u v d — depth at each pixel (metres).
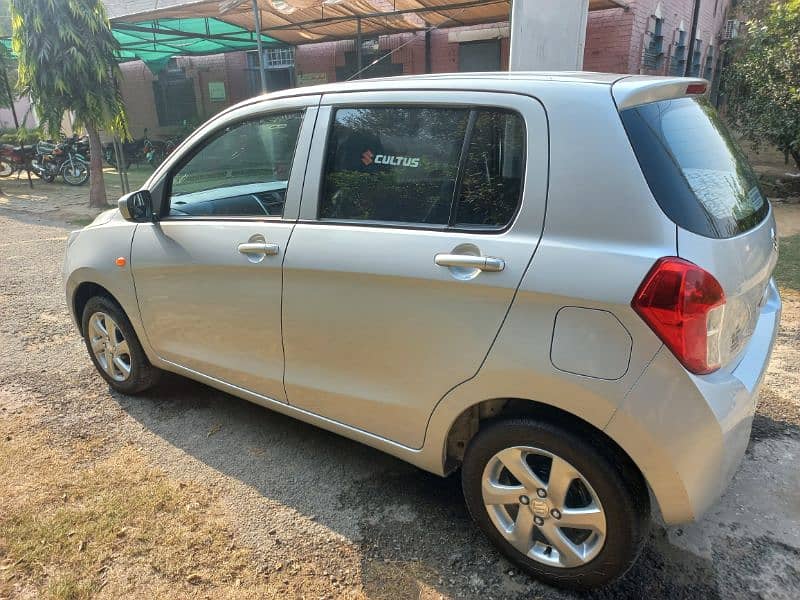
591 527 2.04
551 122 2.01
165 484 2.86
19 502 2.72
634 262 1.81
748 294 2.07
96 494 2.78
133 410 3.59
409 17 11.58
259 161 2.82
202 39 13.15
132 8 15.59
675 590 2.20
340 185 2.53
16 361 4.30
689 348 1.78
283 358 2.76
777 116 8.84
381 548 2.45
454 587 2.24
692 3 14.09
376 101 2.46
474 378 2.13
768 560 2.33
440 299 2.16
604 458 1.95
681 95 2.30
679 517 1.93
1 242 8.12
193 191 3.08
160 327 3.28
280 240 2.63
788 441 3.09
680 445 1.81
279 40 13.76
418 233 2.25
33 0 9.15
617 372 1.83
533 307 1.96
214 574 2.31
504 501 2.23
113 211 3.70
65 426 3.40
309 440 3.26
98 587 2.25
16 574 2.31
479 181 2.16
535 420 2.07
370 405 2.50
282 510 2.68
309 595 2.21
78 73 9.78
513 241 2.02
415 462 2.47
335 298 2.47
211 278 2.92
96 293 3.78
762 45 9.05
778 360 3.96
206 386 3.92
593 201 1.91
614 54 10.44
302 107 2.69
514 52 5.25
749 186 2.46
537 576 2.24
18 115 25.02
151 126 18.55
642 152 1.89
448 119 2.25
